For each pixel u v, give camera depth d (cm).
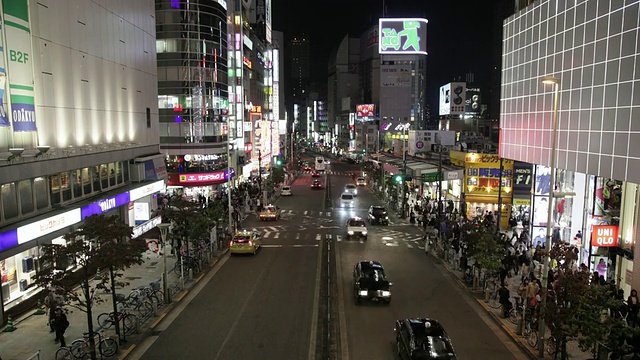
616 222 2538
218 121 6306
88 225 1752
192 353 1788
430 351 1578
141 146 3912
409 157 7031
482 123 12312
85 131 2917
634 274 2186
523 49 3466
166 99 5997
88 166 2942
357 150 15062
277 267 3045
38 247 2264
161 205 4503
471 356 1780
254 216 5153
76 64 2802
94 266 1661
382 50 14112
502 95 3897
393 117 14462
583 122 2630
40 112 2419
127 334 1952
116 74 3412
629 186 2367
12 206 2208
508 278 2777
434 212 4519
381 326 2067
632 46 2208
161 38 5941
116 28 3416
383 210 4706
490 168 4241
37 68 2394
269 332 1988
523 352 1817
